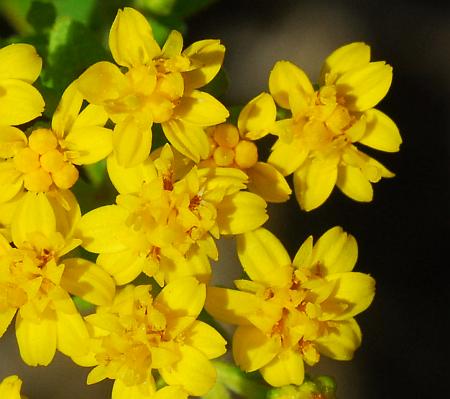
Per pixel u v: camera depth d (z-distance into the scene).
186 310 0.15
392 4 0.20
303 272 0.15
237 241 0.15
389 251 0.20
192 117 0.15
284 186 0.15
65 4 0.17
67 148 0.15
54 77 0.16
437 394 0.20
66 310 0.15
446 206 0.20
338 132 0.15
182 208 0.15
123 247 0.15
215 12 0.20
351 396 0.20
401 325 0.20
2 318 0.15
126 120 0.15
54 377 0.19
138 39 0.15
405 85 0.20
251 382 0.16
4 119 0.15
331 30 0.20
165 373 0.15
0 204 0.15
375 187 0.20
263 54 0.20
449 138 0.20
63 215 0.15
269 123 0.15
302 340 0.15
